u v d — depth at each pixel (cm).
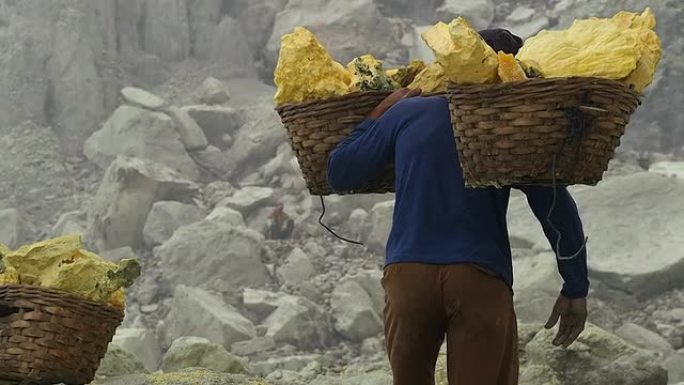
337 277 3275
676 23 4416
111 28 4756
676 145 4225
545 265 2709
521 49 537
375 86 557
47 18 4550
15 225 3731
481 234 505
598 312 2716
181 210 3659
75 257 729
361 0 4872
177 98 4647
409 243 507
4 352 686
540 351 933
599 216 3067
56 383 697
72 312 692
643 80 516
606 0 4628
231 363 1077
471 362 498
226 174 4216
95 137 4197
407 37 4919
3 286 691
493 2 5106
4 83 4412
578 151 485
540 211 519
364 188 560
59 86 4466
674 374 2330
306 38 563
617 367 908
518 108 477
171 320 2923
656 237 2977
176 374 816
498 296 504
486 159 487
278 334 2867
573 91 475
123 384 789
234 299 3181
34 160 4181
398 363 512
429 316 505
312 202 3775
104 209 3672
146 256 3550
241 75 4903
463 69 481
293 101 561
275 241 3575
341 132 550
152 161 4028
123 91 4359
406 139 515
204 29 4950
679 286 2880
